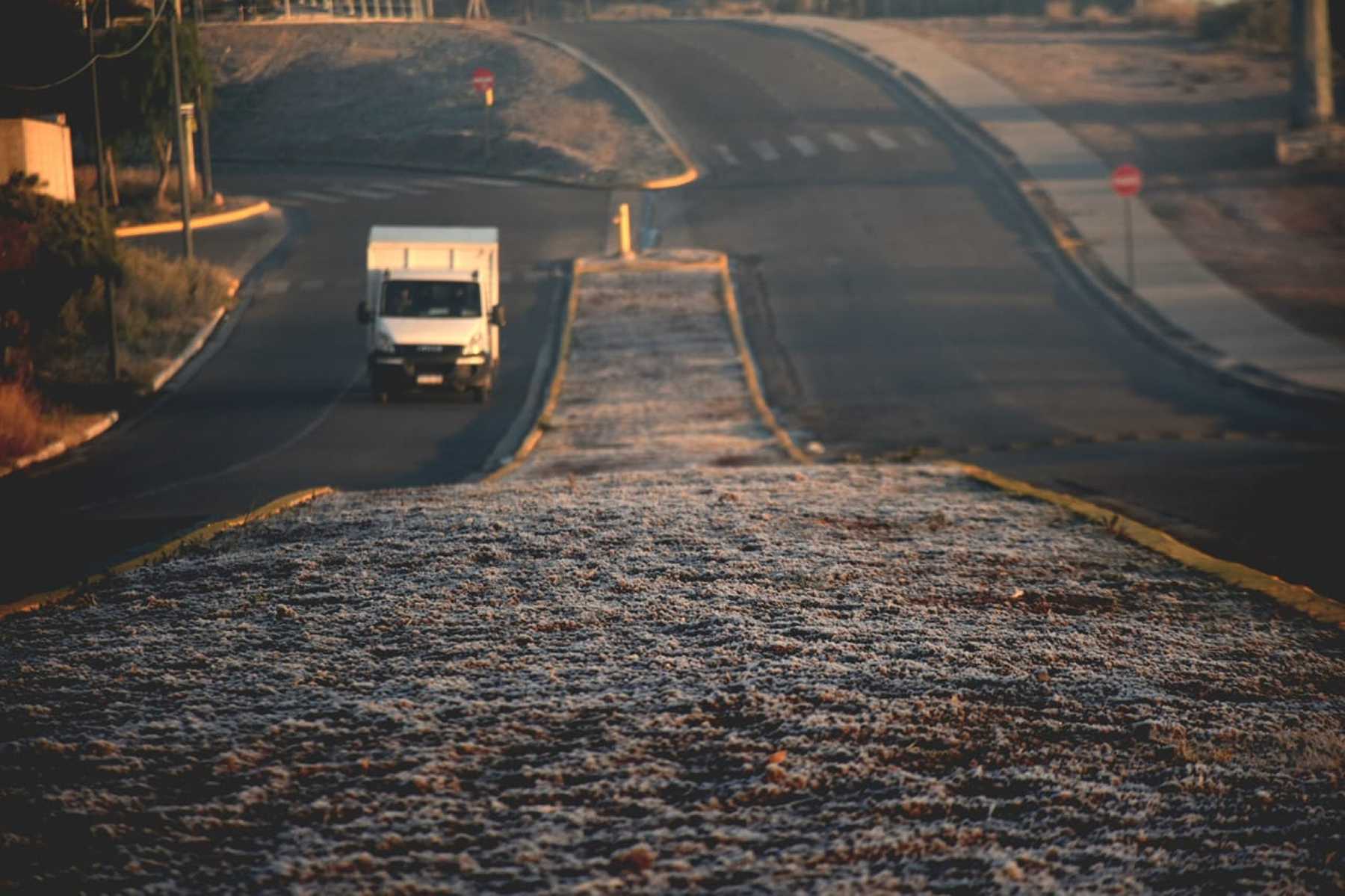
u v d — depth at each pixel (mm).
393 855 10516
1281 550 25281
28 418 52375
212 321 82062
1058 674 14969
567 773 12000
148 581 20641
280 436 55375
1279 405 57781
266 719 13508
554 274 92750
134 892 9867
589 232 104500
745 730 13031
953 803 11391
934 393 61750
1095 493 33844
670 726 13102
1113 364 67750
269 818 11234
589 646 15820
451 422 58375
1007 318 78625
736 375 66062
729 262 94062
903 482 30000
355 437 54844
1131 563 20781
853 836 10727
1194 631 17031
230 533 24828
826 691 13992
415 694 14172
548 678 14641
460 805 11406
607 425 55875
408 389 62438
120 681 14953
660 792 11648
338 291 91125
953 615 17438
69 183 93000
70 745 12836
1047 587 19125
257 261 99688
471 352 62500
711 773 12047
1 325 65062
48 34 79062
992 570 20047
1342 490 33188
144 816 11227
